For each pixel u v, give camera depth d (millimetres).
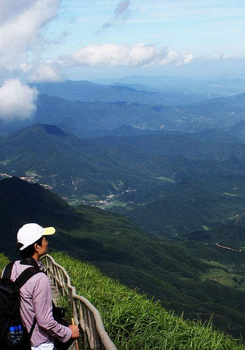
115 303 5297
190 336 4293
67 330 2555
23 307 2406
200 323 4781
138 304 5246
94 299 5453
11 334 2359
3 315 2369
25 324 2412
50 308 2461
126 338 4082
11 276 2520
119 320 4355
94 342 3676
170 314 5266
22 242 2643
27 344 2424
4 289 2385
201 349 4094
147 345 3910
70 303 5500
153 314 4727
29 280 2438
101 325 3184
